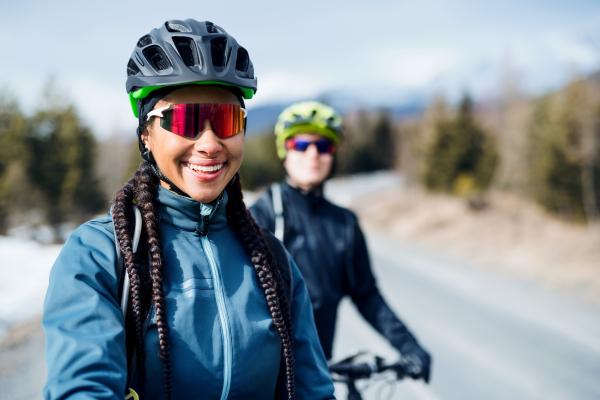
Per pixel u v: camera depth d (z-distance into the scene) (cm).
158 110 91
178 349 86
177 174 94
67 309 78
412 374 174
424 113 3981
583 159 2486
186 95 92
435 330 622
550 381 446
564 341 574
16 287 702
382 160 6175
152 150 96
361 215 3105
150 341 85
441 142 3591
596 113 2483
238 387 91
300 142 214
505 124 3253
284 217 208
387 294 862
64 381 70
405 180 3891
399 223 2619
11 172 2550
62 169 2712
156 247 89
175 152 92
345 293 218
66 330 75
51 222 2638
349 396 179
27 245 1243
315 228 209
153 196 97
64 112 2819
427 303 785
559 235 1698
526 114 3042
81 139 2872
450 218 2445
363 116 6344
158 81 90
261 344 95
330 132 218
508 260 1325
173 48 93
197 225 99
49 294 80
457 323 657
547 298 830
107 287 84
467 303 786
